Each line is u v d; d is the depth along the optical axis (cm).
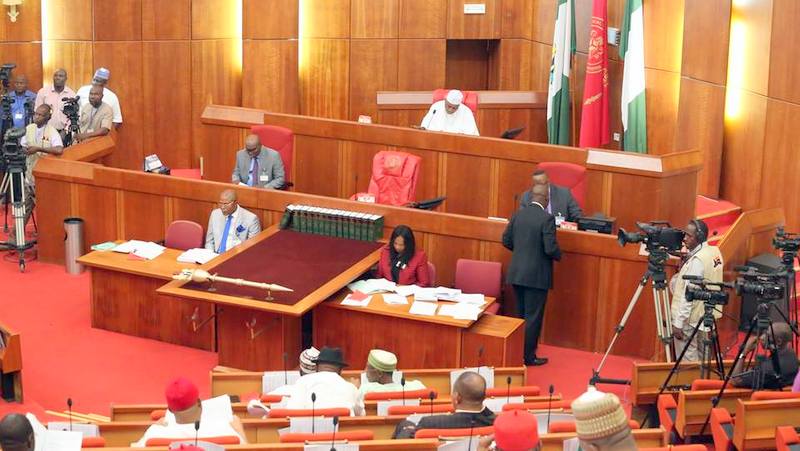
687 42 1431
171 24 1697
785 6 1280
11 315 1193
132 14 1675
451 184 1354
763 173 1336
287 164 1388
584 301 1134
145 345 1141
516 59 1820
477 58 1859
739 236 1141
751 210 1295
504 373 886
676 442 867
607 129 1553
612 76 1564
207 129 1472
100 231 1303
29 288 1268
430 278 1123
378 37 1791
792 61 1270
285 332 1060
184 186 1245
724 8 1372
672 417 868
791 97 1275
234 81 1756
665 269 1091
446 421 672
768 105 1317
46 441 600
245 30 1733
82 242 1306
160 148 1727
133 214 1280
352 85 1800
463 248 1159
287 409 750
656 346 1112
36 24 1636
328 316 1069
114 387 1045
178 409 628
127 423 729
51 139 1411
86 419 949
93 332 1164
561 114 1611
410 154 1320
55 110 1571
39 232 1334
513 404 729
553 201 1202
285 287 1048
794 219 1277
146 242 1225
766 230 1180
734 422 805
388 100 1620
